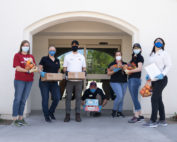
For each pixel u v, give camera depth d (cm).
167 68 480
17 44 606
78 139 400
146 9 616
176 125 513
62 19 631
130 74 545
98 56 845
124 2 617
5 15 609
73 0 618
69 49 843
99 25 781
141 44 611
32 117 622
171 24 613
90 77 839
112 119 596
